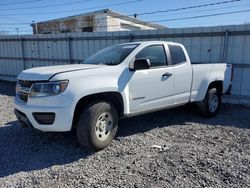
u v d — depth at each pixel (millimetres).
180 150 4180
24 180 3301
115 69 4328
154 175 3352
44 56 13289
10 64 15070
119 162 3775
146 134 5043
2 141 4711
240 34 7793
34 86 3912
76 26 23812
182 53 5578
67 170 3549
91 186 3119
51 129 3844
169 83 5148
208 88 6199
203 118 6320
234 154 4012
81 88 3867
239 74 8023
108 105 4160
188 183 3146
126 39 10086
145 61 4422
